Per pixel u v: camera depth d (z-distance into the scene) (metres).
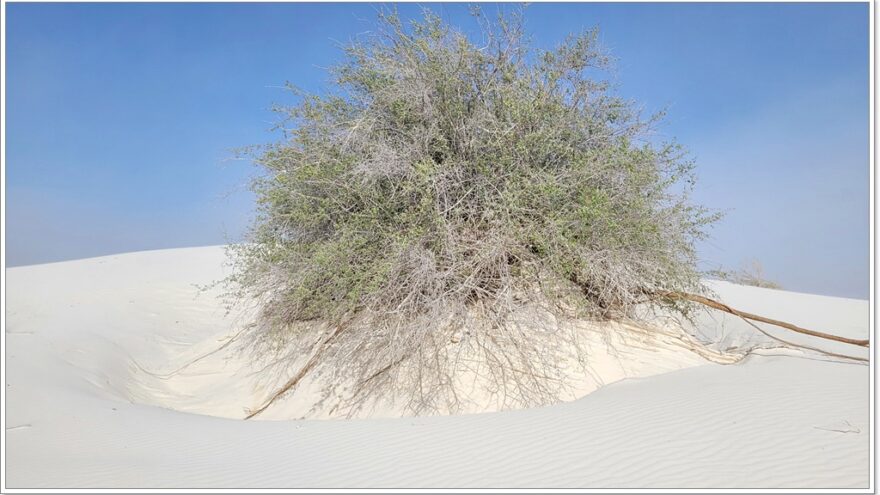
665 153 10.35
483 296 9.91
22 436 7.60
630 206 9.80
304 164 10.12
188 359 13.57
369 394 9.41
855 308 19.14
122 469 6.14
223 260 27.77
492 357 9.35
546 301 9.87
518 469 5.73
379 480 5.61
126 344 14.37
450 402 8.95
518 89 10.19
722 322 14.79
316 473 5.88
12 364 11.16
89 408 8.92
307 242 10.69
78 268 26.69
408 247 9.36
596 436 6.48
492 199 9.67
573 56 10.52
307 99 10.68
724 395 7.61
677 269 10.37
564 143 10.23
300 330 11.30
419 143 9.90
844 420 6.50
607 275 9.59
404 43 10.40
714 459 5.69
